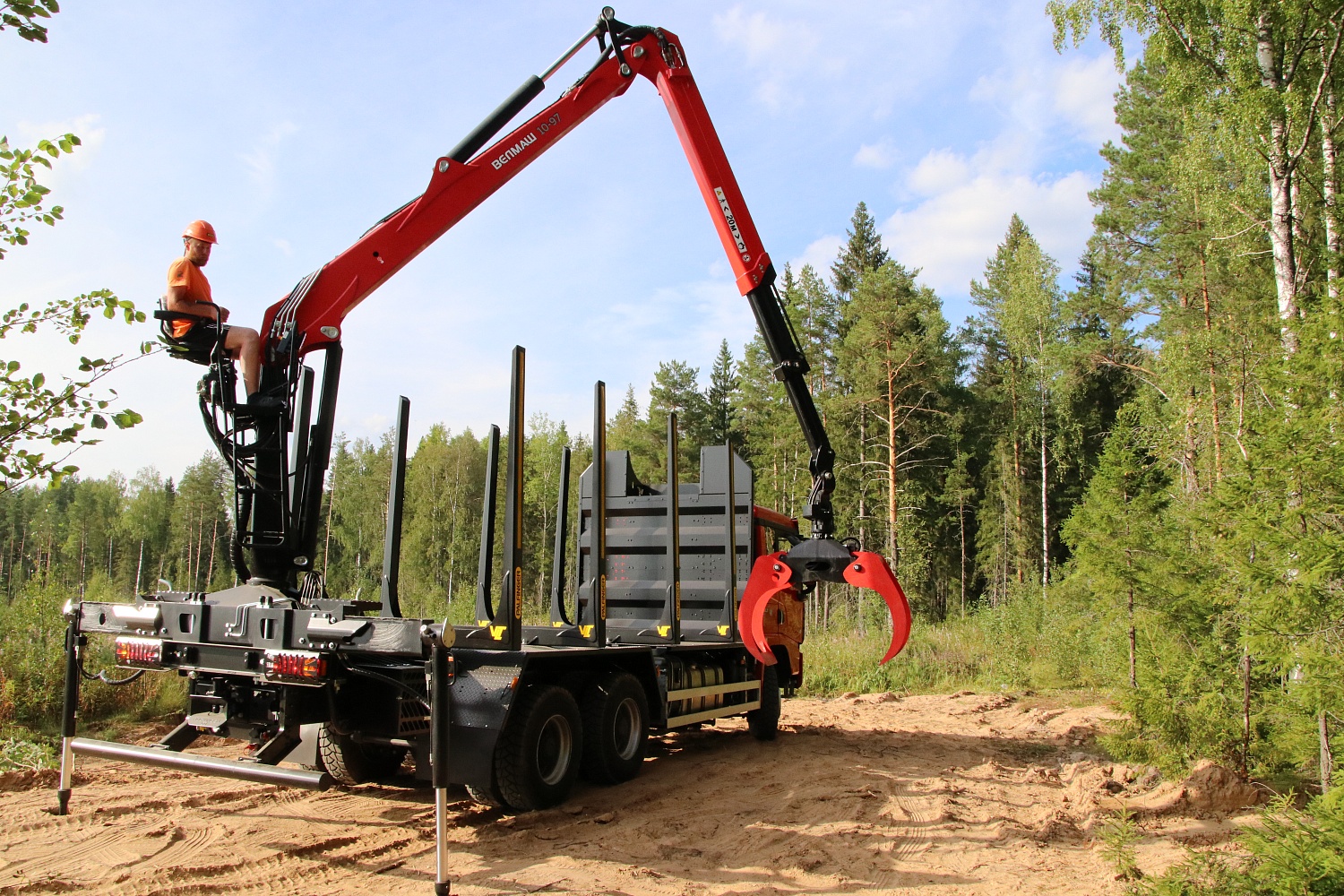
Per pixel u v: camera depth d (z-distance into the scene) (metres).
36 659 9.57
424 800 6.79
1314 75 12.84
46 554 72.06
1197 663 7.72
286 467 6.41
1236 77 12.62
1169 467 19.53
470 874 5.01
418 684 6.11
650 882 4.95
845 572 6.18
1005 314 43.66
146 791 6.79
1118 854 5.02
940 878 5.11
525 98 7.55
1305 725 6.40
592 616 7.50
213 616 5.75
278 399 6.36
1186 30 13.49
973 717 12.76
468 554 43.72
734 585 9.61
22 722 9.25
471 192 7.20
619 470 10.38
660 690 8.11
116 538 71.19
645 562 10.15
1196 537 8.32
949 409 45.09
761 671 10.34
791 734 11.04
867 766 8.59
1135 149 35.66
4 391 4.67
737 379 53.09
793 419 40.53
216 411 6.37
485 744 5.96
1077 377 37.81
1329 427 5.73
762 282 7.59
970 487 47.31
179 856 5.16
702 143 7.74
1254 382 15.02
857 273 55.41
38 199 4.89
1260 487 5.99
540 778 6.40
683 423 51.84
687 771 8.25
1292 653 5.50
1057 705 13.66
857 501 39.81
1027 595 20.19
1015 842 5.90
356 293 6.82
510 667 6.12
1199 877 4.15
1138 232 36.19
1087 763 8.50
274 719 5.66
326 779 4.71
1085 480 42.16
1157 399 28.89
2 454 4.68
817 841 5.81
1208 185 17.00
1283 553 5.84
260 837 5.62
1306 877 3.62
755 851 5.64
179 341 6.28
